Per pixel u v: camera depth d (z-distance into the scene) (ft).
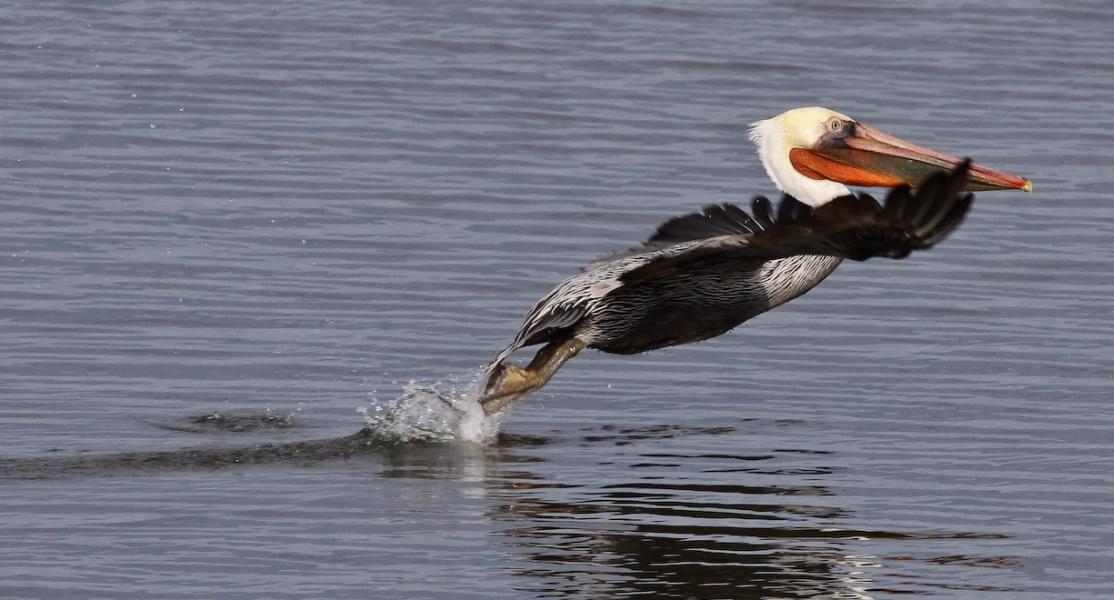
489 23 88.63
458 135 71.67
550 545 32.99
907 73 82.48
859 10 93.04
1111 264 58.44
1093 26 91.56
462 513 34.94
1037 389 45.78
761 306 40.70
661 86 79.51
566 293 39.99
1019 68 83.82
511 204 63.21
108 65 79.20
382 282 54.65
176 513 34.71
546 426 42.29
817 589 30.73
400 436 40.86
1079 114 76.89
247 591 30.40
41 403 43.19
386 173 66.39
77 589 30.35
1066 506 36.14
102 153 67.46
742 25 89.81
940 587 31.09
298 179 65.26
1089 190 67.05
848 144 42.37
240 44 83.71
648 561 32.07
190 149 68.39
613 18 90.38
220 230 59.26
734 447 40.55
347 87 77.66
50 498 35.60
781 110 76.38
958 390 45.68
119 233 58.44
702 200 64.13
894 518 35.09
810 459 39.55
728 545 33.12
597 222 61.57
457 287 54.49
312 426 42.22
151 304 51.75
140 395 44.27
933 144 71.51
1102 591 31.04
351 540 33.19
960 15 92.84
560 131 72.64
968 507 36.01
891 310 53.31
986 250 59.82
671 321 40.75
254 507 35.19
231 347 48.49
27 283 53.11
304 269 55.62
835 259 41.47
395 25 87.81
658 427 42.37
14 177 64.08
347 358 47.93
